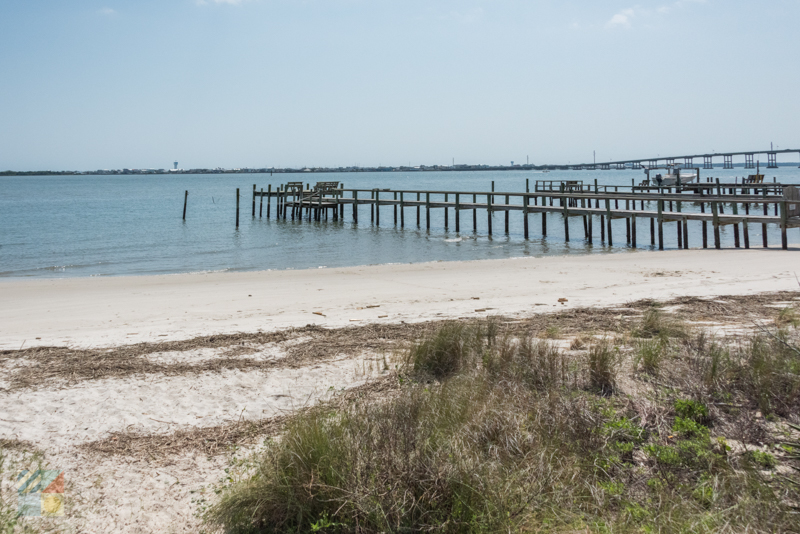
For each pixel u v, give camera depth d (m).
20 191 103.00
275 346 8.02
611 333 8.07
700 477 4.15
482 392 5.42
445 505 3.74
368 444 4.20
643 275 14.62
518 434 4.60
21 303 12.55
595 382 5.93
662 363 6.32
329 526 3.67
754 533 3.48
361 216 46.56
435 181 153.62
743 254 18.42
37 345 8.41
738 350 6.45
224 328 9.34
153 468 4.56
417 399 5.16
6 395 6.17
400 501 3.67
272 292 13.31
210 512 3.85
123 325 10.05
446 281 14.45
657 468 4.32
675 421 4.98
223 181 191.62
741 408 5.25
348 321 9.65
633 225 24.48
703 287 12.34
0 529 3.64
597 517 3.71
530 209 27.97
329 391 6.17
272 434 5.12
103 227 35.81
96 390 6.30
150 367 7.08
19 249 25.42
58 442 5.02
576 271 15.65
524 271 15.92
